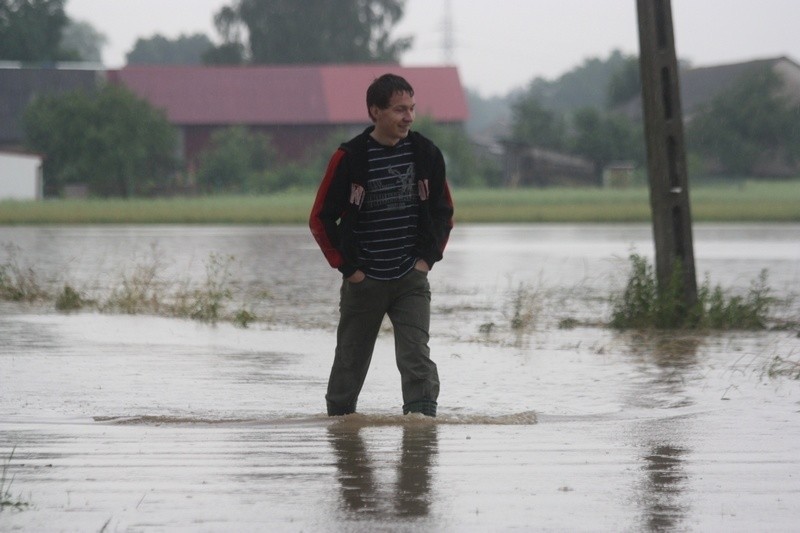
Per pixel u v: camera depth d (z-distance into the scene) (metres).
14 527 7.66
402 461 9.76
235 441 10.72
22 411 12.68
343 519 7.86
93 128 136.62
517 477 9.16
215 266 40.03
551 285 33.12
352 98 158.62
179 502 8.32
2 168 129.62
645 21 23.05
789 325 23.12
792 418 12.16
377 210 11.51
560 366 16.88
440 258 11.78
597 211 93.06
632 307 23.28
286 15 188.88
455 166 143.38
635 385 14.96
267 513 8.01
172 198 126.19
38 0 191.50
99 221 87.69
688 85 174.50
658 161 23.23
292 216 90.81
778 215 87.38
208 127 154.38
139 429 11.48
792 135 150.75
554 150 161.00
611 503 8.33
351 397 12.23
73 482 8.95
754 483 8.98
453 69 166.75
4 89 154.62
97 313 24.53
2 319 22.94
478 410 12.99
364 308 11.83
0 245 53.66
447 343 19.86
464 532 7.57
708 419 12.10
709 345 19.77
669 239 23.28
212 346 18.88
